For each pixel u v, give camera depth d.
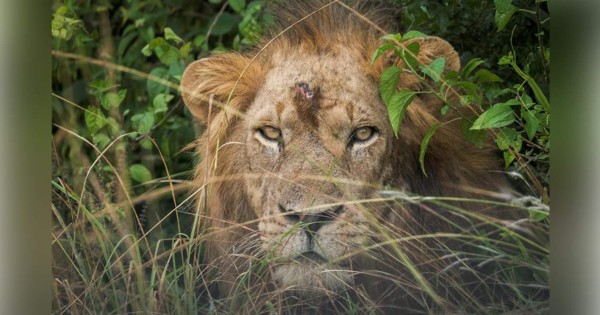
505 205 6.43
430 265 6.50
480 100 6.02
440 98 6.06
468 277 6.57
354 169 6.05
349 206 5.96
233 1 8.12
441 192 6.63
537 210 6.08
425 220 6.55
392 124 5.75
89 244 6.77
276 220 6.04
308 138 6.07
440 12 6.83
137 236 7.09
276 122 6.17
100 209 7.19
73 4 8.70
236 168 6.54
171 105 8.38
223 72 6.81
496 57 6.95
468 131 6.26
